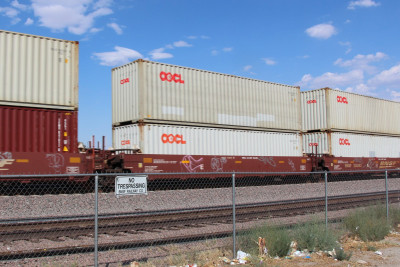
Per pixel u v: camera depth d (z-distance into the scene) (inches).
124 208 495.8
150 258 283.1
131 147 752.3
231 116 882.8
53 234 326.3
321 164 1044.5
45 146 581.6
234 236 294.7
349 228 387.5
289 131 1018.1
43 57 592.4
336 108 1163.3
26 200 497.0
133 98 762.2
